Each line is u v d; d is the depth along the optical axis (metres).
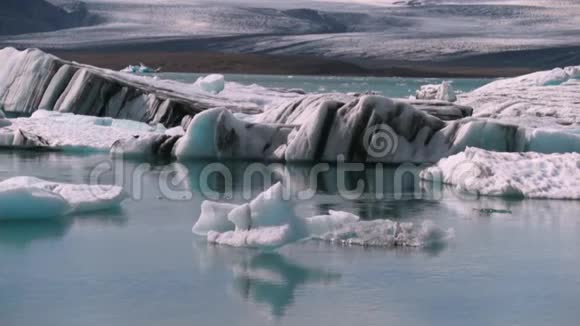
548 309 10.30
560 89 47.81
